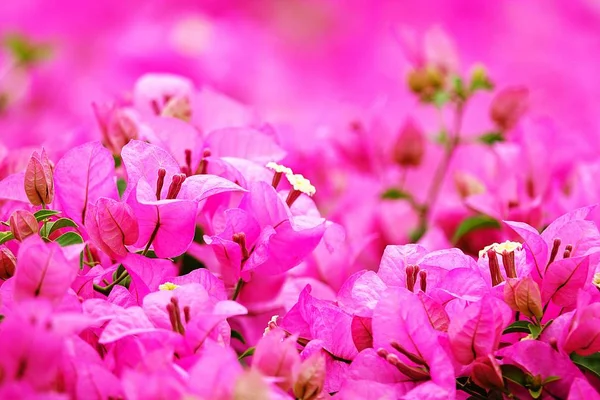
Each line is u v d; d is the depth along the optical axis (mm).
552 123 1189
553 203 1121
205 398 825
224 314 854
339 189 1240
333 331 904
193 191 916
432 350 871
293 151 1153
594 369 889
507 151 1112
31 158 928
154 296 875
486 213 1087
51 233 937
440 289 897
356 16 2697
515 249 927
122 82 1775
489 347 871
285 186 1010
